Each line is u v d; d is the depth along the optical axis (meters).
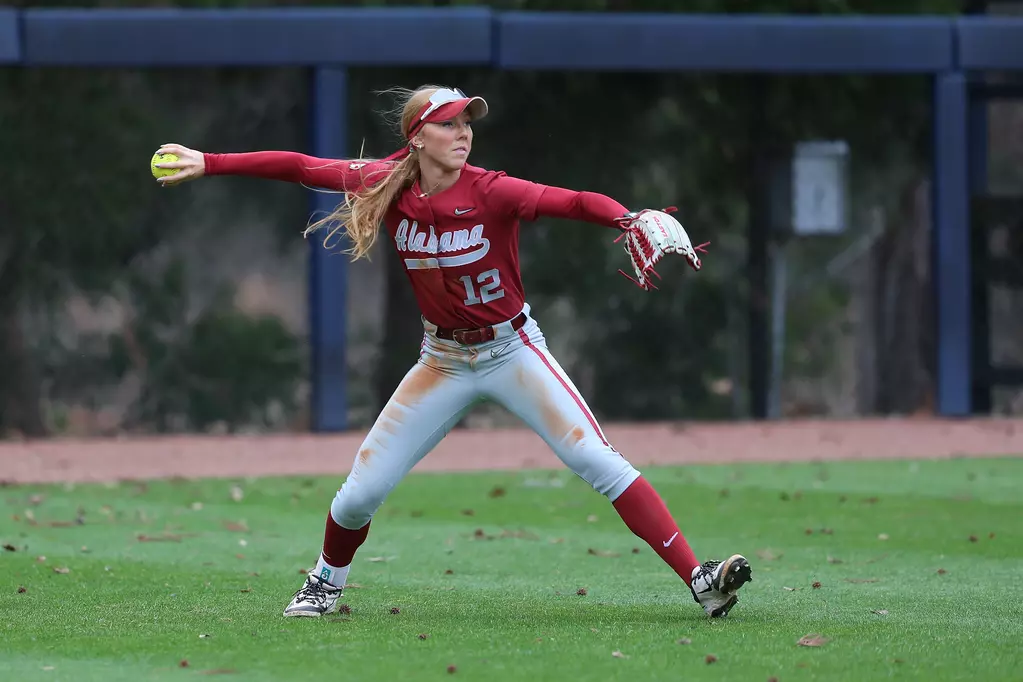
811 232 68.31
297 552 31.97
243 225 75.31
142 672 19.14
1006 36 62.50
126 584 27.25
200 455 53.81
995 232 69.81
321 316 59.00
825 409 91.19
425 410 22.72
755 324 68.62
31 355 70.00
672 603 24.89
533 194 21.67
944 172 62.88
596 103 71.00
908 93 73.00
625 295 73.44
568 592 26.28
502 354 22.45
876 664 19.23
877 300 84.38
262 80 73.06
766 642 20.77
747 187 70.56
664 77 70.94
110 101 69.19
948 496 41.53
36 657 20.19
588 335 73.69
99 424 72.12
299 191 75.06
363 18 58.25
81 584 27.23
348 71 68.25
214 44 57.31
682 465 50.34
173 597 25.64
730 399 74.81
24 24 56.03
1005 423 63.09
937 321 63.53
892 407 84.06
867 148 73.88
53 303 69.62
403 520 37.50
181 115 71.62
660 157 72.19
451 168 21.84
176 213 72.44
